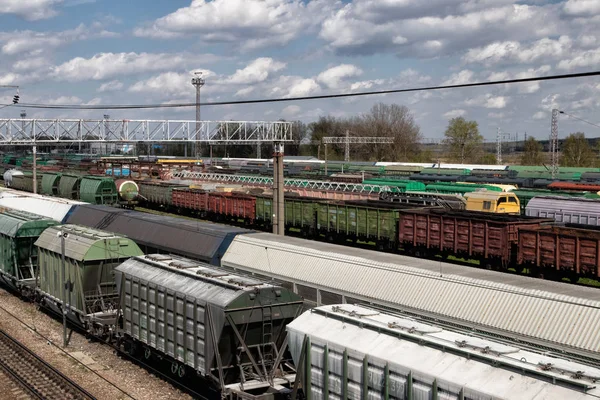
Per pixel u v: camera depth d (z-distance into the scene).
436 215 38.91
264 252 25.91
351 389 14.34
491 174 88.38
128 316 22.17
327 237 49.47
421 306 18.70
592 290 16.66
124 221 35.47
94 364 23.05
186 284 19.50
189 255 28.95
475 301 17.66
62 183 69.62
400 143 154.00
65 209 42.50
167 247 30.53
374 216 43.62
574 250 31.70
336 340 14.87
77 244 25.64
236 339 17.67
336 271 22.16
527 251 34.19
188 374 19.80
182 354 19.06
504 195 48.69
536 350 12.98
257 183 74.19
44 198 48.12
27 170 87.94
